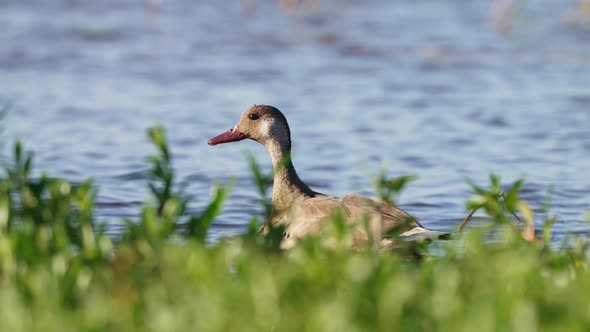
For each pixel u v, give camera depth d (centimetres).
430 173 1658
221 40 3036
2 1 3484
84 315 698
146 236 843
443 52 2877
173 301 735
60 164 1677
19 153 998
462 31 3166
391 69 2666
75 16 3303
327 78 2552
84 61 2691
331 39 3058
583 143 1886
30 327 683
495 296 729
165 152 980
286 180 1283
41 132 1920
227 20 3344
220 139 1356
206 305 705
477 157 1780
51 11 3362
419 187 1557
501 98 2316
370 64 2730
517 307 701
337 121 2084
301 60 2772
